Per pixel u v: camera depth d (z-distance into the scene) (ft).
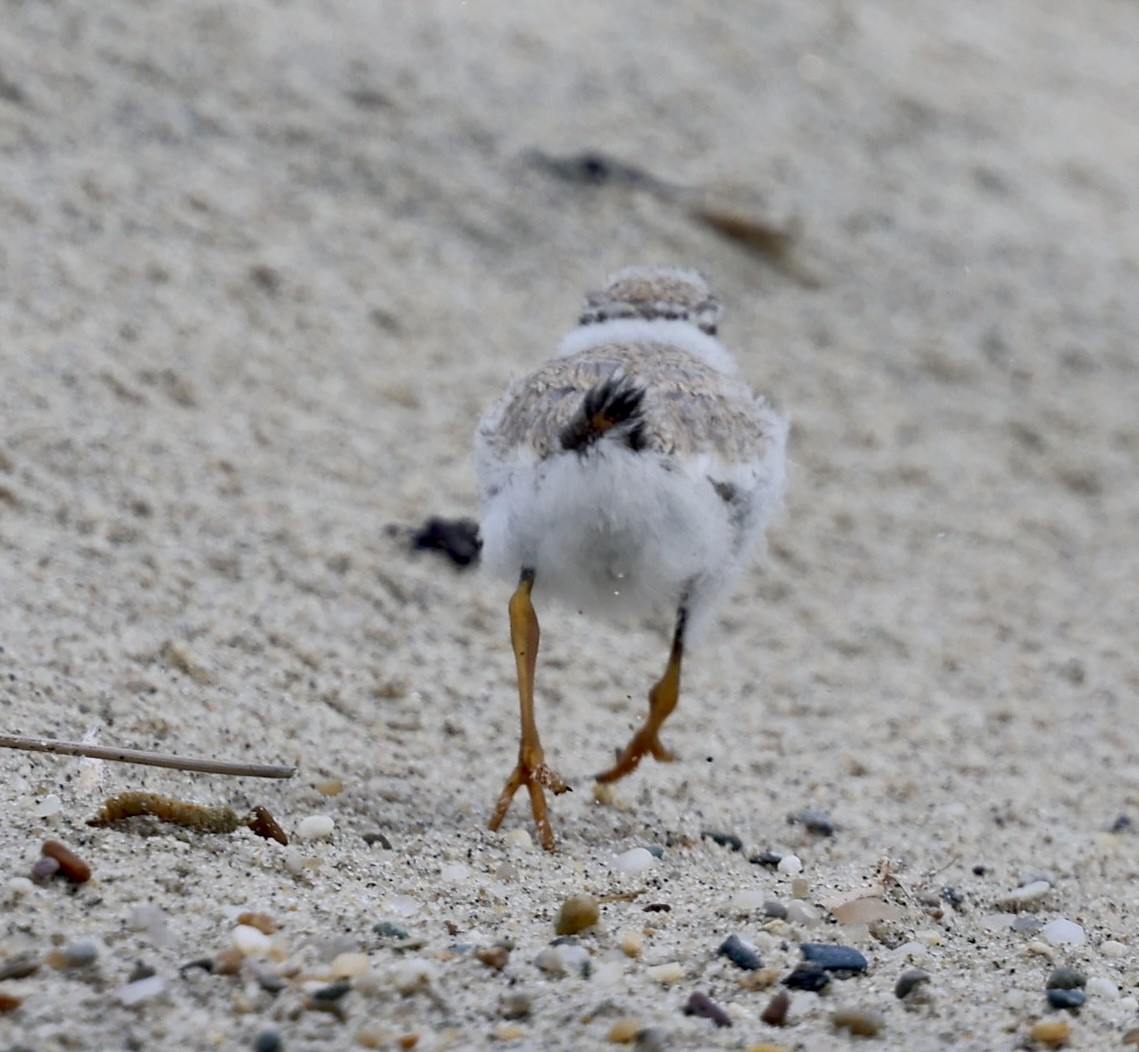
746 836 28.17
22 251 39.88
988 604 41.14
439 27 56.80
